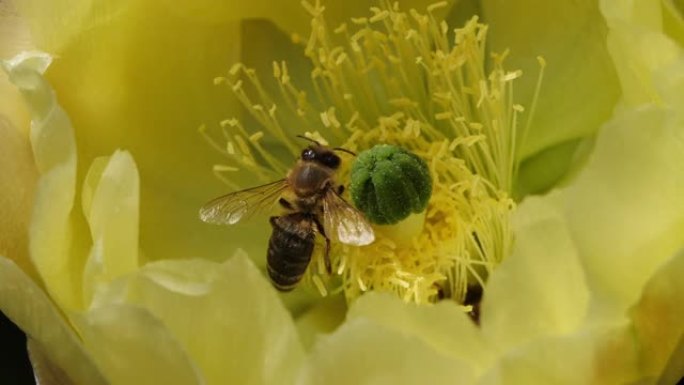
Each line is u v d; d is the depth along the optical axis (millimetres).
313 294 193
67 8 186
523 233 165
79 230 181
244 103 199
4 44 189
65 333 167
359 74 203
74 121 191
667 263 161
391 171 184
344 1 204
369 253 192
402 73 202
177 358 165
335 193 184
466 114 199
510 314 165
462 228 193
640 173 165
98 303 169
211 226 196
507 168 197
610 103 195
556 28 198
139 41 194
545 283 165
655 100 174
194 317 168
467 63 200
